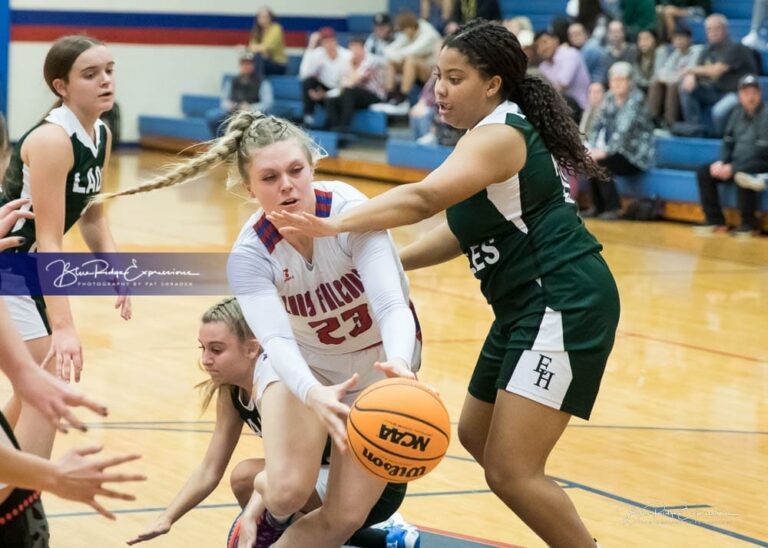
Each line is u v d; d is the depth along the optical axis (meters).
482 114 3.41
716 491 4.60
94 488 2.39
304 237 3.21
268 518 3.48
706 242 10.95
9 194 3.97
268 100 17.42
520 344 3.37
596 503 4.43
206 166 3.21
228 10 19.64
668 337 7.32
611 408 5.77
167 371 6.26
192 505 3.71
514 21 13.75
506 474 3.37
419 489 4.56
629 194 12.49
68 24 18.42
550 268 3.35
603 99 12.30
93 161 4.02
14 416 3.76
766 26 13.20
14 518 2.70
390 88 16.25
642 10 13.62
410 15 15.98
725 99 12.34
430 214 3.22
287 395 3.33
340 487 3.29
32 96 18.22
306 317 3.34
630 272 9.44
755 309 8.17
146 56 19.23
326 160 16.06
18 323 3.88
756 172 11.23
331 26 19.97
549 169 3.36
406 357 2.99
